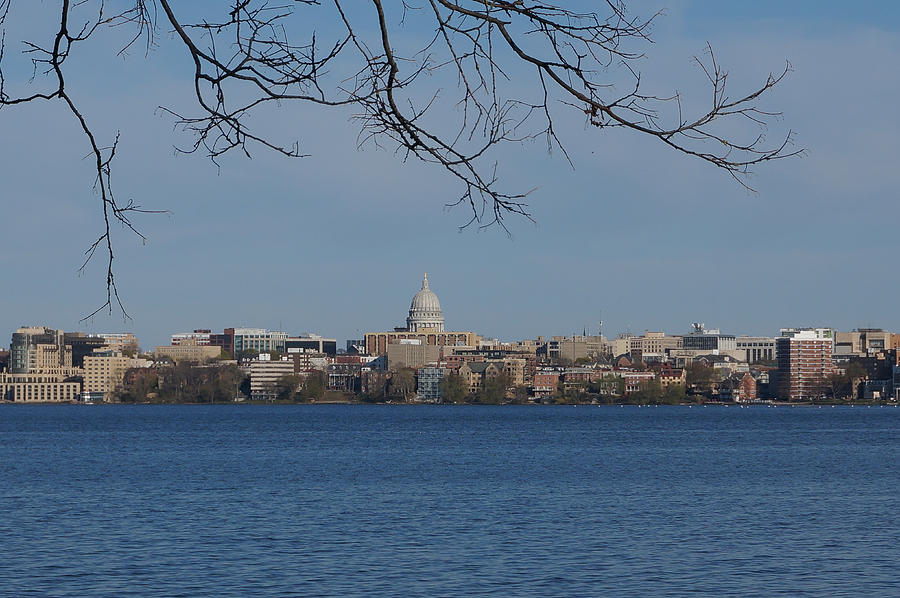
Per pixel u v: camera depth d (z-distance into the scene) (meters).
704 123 14.73
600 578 64.19
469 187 15.31
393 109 15.05
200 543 76.88
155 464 158.75
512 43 14.76
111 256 15.58
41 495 110.06
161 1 14.47
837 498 104.44
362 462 160.88
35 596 60.25
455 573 65.75
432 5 14.70
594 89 14.76
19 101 14.84
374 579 64.12
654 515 91.00
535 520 87.94
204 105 15.02
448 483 122.12
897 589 61.12
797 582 62.97
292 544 76.19
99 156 15.32
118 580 64.25
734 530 82.12
